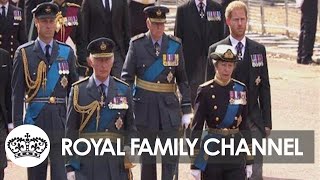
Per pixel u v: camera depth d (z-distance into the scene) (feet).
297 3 261.44
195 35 142.31
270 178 127.34
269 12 384.47
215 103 96.84
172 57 113.50
